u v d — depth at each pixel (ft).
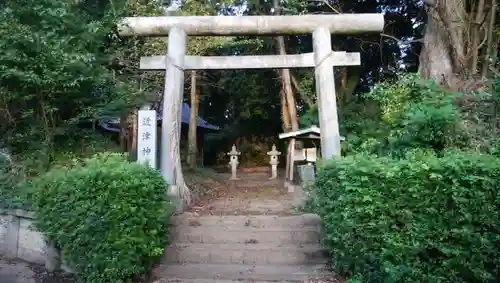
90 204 13.89
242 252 17.49
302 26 22.61
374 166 13.19
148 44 29.07
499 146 16.20
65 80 19.42
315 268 16.43
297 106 51.21
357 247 13.38
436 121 16.29
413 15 45.42
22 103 20.54
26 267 16.87
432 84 20.40
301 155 33.50
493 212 11.89
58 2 20.43
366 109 32.71
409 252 12.51
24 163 19.70
